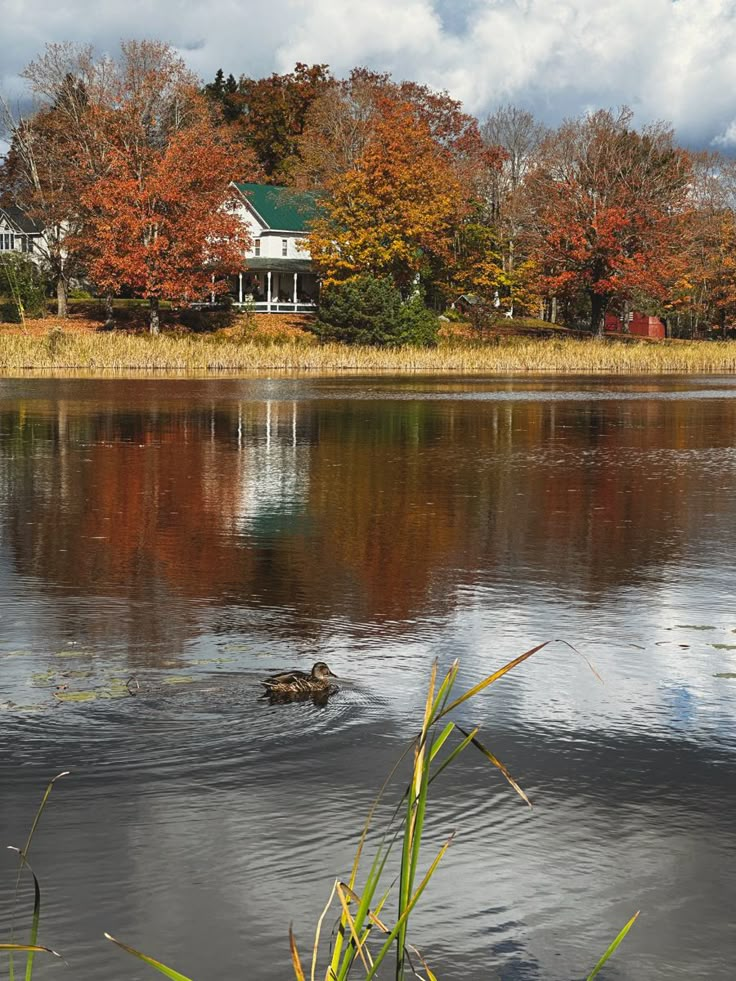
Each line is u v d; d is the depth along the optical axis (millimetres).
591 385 50844
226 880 5160
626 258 83000
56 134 77000
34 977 4438
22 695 7621
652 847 5535
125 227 72750
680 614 10195
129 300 89750
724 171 98500
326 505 16344
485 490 18047
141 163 73688
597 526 14836
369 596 10844
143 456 22234
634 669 8445
